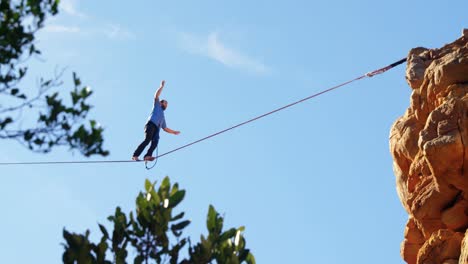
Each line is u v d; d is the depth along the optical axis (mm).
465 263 35344
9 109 20188
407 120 41125
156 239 22344
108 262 21859
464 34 42562
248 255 22422
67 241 21344
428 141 37250
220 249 22234
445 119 37594
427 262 38062
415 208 38875
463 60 39469
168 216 22531
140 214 22594
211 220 22578
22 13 21922
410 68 42094
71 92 21453
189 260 21984
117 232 22312
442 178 37438
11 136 20406
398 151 40875
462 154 36656
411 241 40250
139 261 22016
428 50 42844
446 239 37875
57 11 22234
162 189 22984
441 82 39531
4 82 20734
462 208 37812
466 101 37500
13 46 21438
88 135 21297
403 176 41000
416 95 40781
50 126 20969
